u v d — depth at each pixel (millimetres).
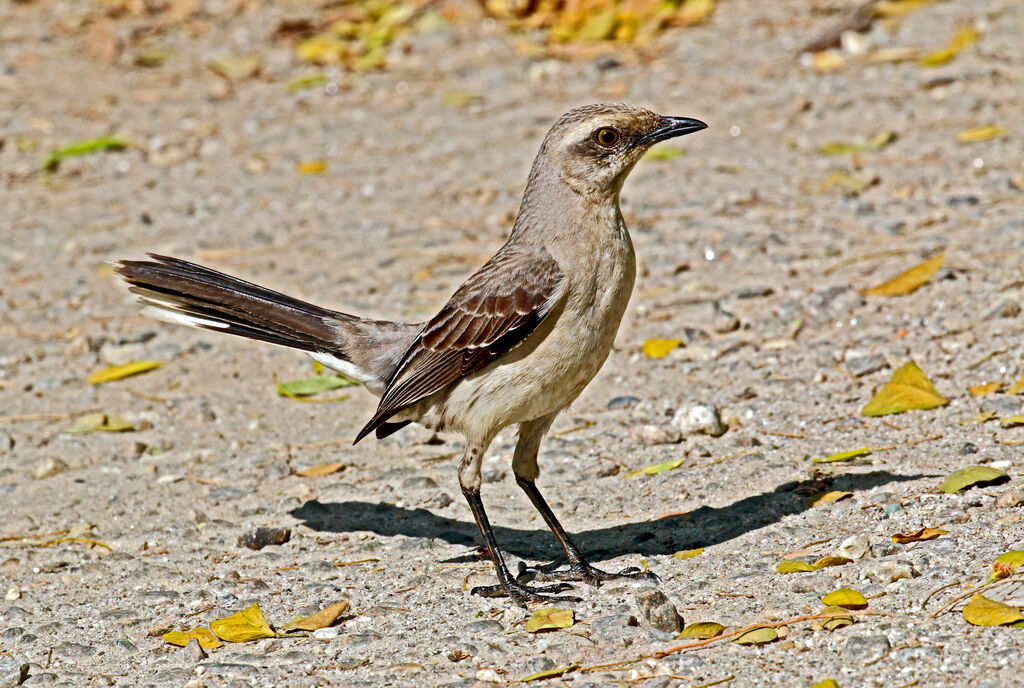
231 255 16594
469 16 24141
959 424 10727
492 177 18391
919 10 22281
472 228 16969
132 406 13281
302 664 8250
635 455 11289
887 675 7340
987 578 8203
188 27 24969
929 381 11359
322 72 22734
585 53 22266
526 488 9625
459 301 9297
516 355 9195
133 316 15531
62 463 11969
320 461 11898
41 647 8828
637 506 10352
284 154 19859
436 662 8148
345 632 8719
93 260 16906
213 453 12195
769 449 10953
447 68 22438
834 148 17625
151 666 8375
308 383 13516
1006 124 17531
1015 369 11562
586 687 7625
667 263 15266
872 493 9758
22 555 10336
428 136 19984
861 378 12078
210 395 13484
